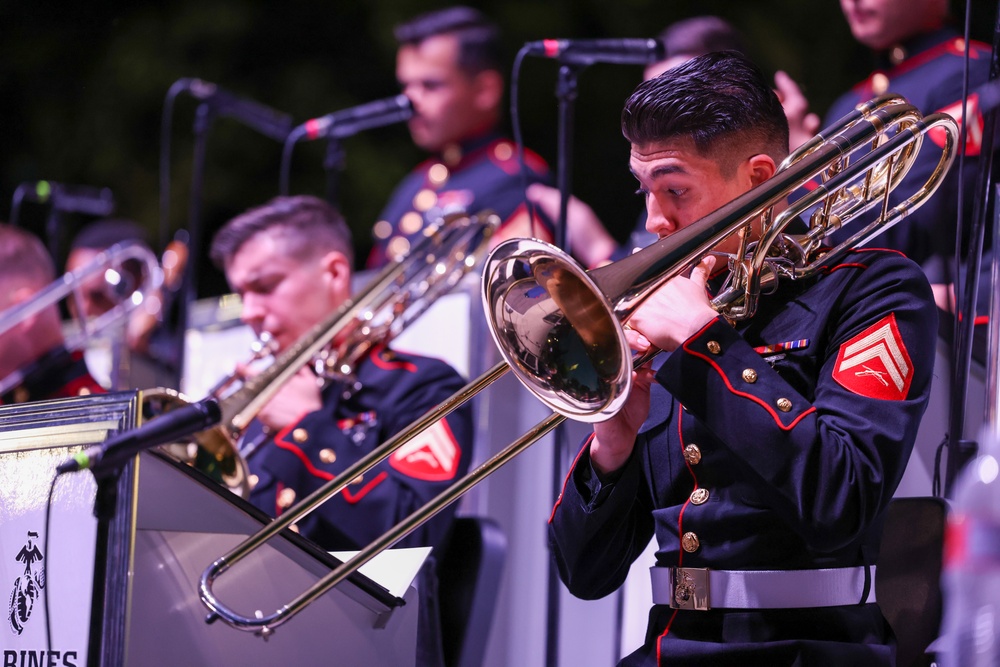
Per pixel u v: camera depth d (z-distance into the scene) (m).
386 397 10.39
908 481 8.49
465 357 11.70
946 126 6.27
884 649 5.79
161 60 22.59
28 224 21.69
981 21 11.51
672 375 5.82
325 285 11.52
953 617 3.93
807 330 6.11
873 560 6.11
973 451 7.30
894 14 10.54
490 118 15.76
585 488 6.43
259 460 10.36
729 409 5.69
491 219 11.24
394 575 6.90
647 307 6.03
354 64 22.31
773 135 6.44
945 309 8.76
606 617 10.45
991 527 3.78
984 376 8.30
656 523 6.33
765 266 6.16
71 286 13.48
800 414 5.64
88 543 5.93
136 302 14.67
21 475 6.35
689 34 11.30
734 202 5.73
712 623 5.96
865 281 6.10
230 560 5.93
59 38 22.75
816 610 5.82
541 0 20.75
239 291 11.55
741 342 5.86
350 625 6.50
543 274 5.86
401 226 15.81
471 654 9.27
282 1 22.42
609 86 19.98
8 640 6.18
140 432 5.67
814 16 18.30
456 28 15.64
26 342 13.20
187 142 22.31
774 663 5.72
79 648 5.84
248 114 14.16
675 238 5.71
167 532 5.97
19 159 22.52
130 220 22.17
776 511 5.75
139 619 5.81
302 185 21.75
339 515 9.86
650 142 6.32
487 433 11.26
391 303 10.88
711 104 6.25
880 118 6.03
